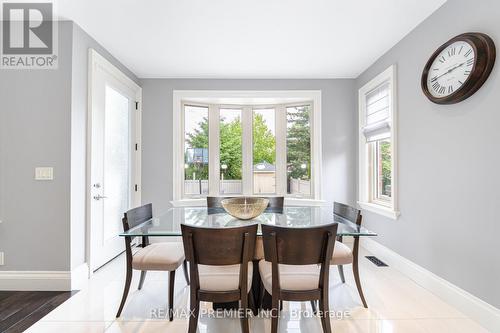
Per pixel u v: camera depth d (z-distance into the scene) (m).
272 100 4.05
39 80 2.42
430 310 2.06
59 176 2.41
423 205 2.47
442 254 2.24
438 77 2.23
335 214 2.57
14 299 2.24
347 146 3.89
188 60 3.29
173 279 1.97
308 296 1.59
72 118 2.44
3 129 2.41
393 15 2.38
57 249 2.41
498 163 1.77
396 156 2.87
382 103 3.23
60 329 1.84
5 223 2.40
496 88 1.77
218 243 1.53
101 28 2.58
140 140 3.81
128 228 2.00
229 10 2.30
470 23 1.97
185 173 4.06
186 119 4.07
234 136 4.25
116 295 2.31
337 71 3.66
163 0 2.16
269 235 1.55
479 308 1.88
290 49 3.02
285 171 4.21
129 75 3.57
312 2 2.20
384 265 2.98
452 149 2.14
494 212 1.80
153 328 1.85
